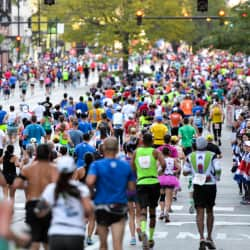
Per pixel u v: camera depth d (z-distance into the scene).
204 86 158.50
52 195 28.08
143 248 40.94
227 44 116.81
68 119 94.75
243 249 43.31
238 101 121.44
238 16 117.56
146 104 95.19
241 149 64.25
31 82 181.25
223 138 109.75
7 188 52.78
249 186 59.75
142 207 40.91
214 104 101.06
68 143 68.88
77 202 28.02
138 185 40.94
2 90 180.75
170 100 119.19
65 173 27.98
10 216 21.11
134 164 41.16
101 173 32.47
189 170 41.81
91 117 91.69
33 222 32.31
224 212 56.69
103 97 117.00
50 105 95.31
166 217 51.53
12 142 70.00
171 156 51.31
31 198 32.94
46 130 77.88
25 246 21.44
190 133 70.31
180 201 61.00
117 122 90.25
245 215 55.56
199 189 41.50
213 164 41.50
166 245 44.25
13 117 88.25
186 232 48.38
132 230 43.56
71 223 27.92
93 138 85.12
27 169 33.22
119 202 32.56
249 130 64.94
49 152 33.56
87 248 42.28
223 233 48.44
